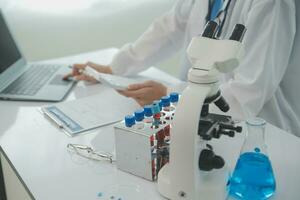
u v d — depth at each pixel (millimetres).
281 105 1325
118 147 773
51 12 2092
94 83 1394
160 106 785
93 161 834
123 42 2355
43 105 1192
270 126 1001
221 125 682
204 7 1378
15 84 1351
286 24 1153
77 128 993
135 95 1160
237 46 612
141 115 763
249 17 1126
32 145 921
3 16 1529
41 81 1393
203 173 682
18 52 1551
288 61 1253
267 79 1116
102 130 987
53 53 2180
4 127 1034
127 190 722
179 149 621
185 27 1550
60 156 861
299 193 713
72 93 1299
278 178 761
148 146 718
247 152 703
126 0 2266
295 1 1205
